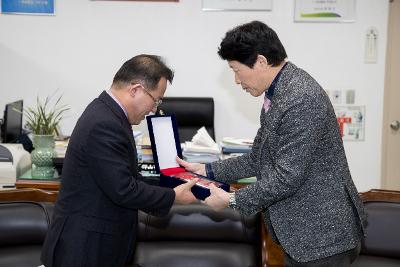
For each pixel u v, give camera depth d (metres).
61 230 1.40
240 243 1.95
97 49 3.80
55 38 3.78
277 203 1.43
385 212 1.86
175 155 1.87
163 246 1.92
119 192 1.34
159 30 3.78
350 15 3.75
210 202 1.53
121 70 1.42
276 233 1.43
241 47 1.37
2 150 2.43
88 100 3.88
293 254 1.40
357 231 1.46
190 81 3.86
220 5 3.73
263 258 1.87
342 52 3.81
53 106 3.88
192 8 3.75
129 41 3.80
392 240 1.82
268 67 1.40
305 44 3.80
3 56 3.79
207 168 1.84
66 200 1.41
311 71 3.84
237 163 1.80
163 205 1.48
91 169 1.35
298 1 3.72
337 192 1.38
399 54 3.88
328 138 1.37
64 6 3.73
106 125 1.34
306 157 1.33
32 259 1.77
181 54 3.82
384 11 3.74
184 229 1.93
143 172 2.06
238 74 1.45
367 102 3.88
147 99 1.42
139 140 2.28
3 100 3.85
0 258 1.74
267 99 1.47
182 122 3.64
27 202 1.84
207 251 1.91
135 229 1.56
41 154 2.29
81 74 3.84
